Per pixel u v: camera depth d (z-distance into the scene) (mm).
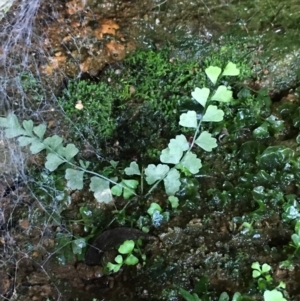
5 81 318
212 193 303
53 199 317
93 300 276
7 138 312
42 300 284
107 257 295
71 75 328
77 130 330
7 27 319
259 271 266
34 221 314
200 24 330
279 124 321
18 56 320
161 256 286
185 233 292
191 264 281
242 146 316
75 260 300
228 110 330
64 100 326
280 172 303
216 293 266
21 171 324
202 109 328
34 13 328
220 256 279
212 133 326
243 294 262
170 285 274
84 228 308
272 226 287
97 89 328
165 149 297
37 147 293
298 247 270
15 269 300
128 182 308
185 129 330
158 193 310
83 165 305
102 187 302
